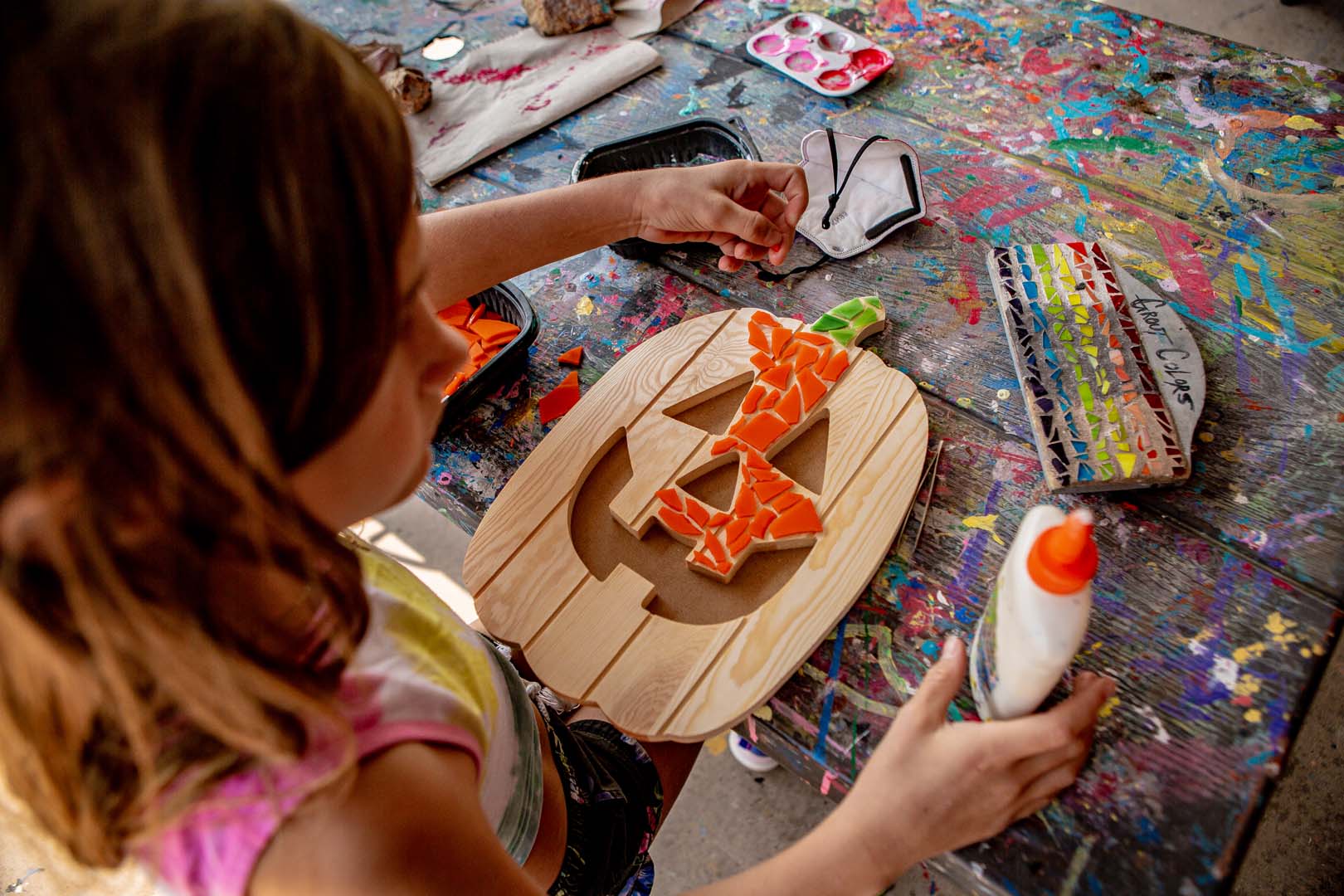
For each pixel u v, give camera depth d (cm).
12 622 29
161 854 38
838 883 50
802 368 78
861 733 61
